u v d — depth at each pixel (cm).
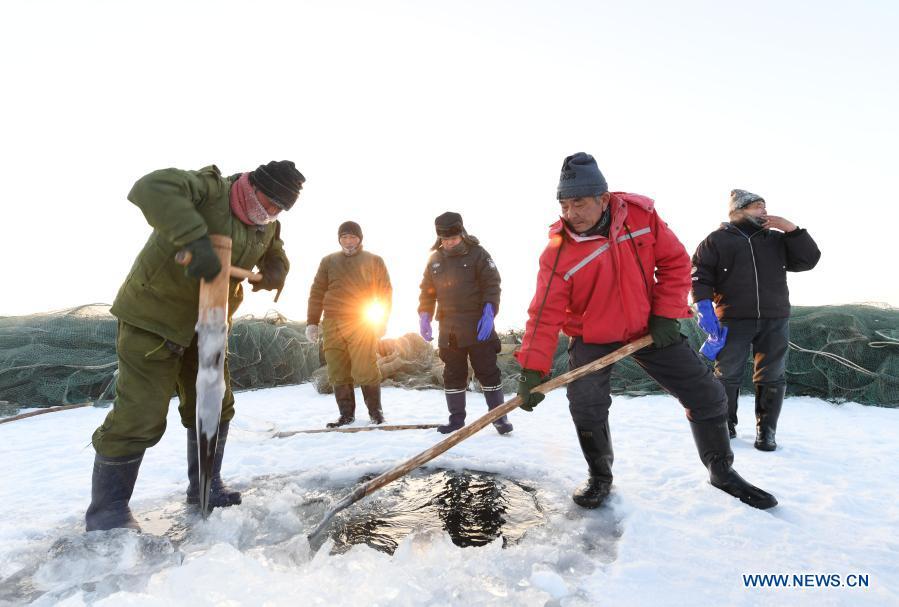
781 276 392
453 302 441
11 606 183
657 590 187
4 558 218
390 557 212
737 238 399
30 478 340
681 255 262
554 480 314
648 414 533
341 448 398
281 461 367
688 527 241
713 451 280
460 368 452
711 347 411
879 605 179
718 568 203
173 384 244
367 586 179
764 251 394
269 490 304
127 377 232
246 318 869
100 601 164
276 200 239
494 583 193
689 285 264
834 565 206
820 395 629
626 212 259
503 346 787
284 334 841
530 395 253
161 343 233
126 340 231
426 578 191
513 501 285
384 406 616
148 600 165
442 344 450
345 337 500
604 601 180
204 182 229
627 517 252
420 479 322
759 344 394
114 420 230
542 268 268
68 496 299
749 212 398
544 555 211
